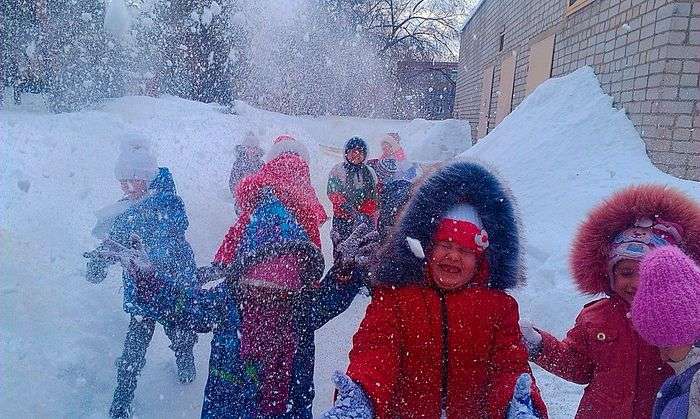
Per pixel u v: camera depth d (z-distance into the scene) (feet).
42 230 15.60
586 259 8.70
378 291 8.23
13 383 10.91
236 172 25.26
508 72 60.18
